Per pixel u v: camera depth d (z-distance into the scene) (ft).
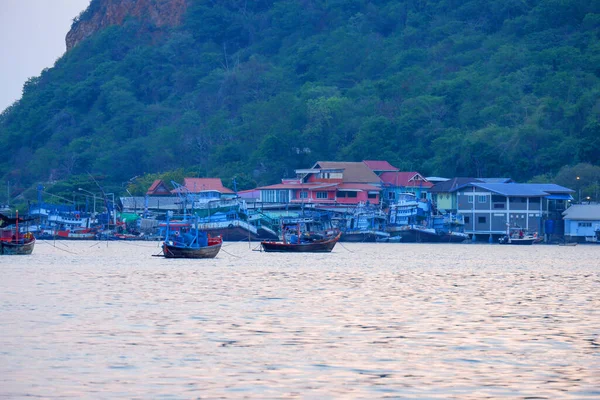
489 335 423.64
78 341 403.34
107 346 392.27
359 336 418.92
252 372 345.31
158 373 343.05
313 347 392.27
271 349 386.73
